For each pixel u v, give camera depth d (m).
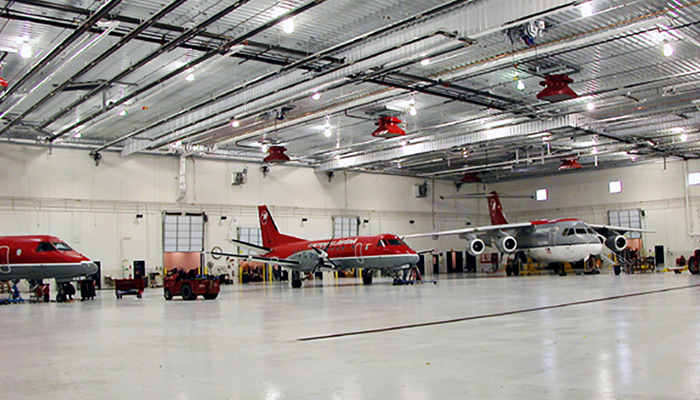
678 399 5.76
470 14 16.72
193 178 40.03
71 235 35.34
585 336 10.25
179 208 39.38
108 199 36.75
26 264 24.91
